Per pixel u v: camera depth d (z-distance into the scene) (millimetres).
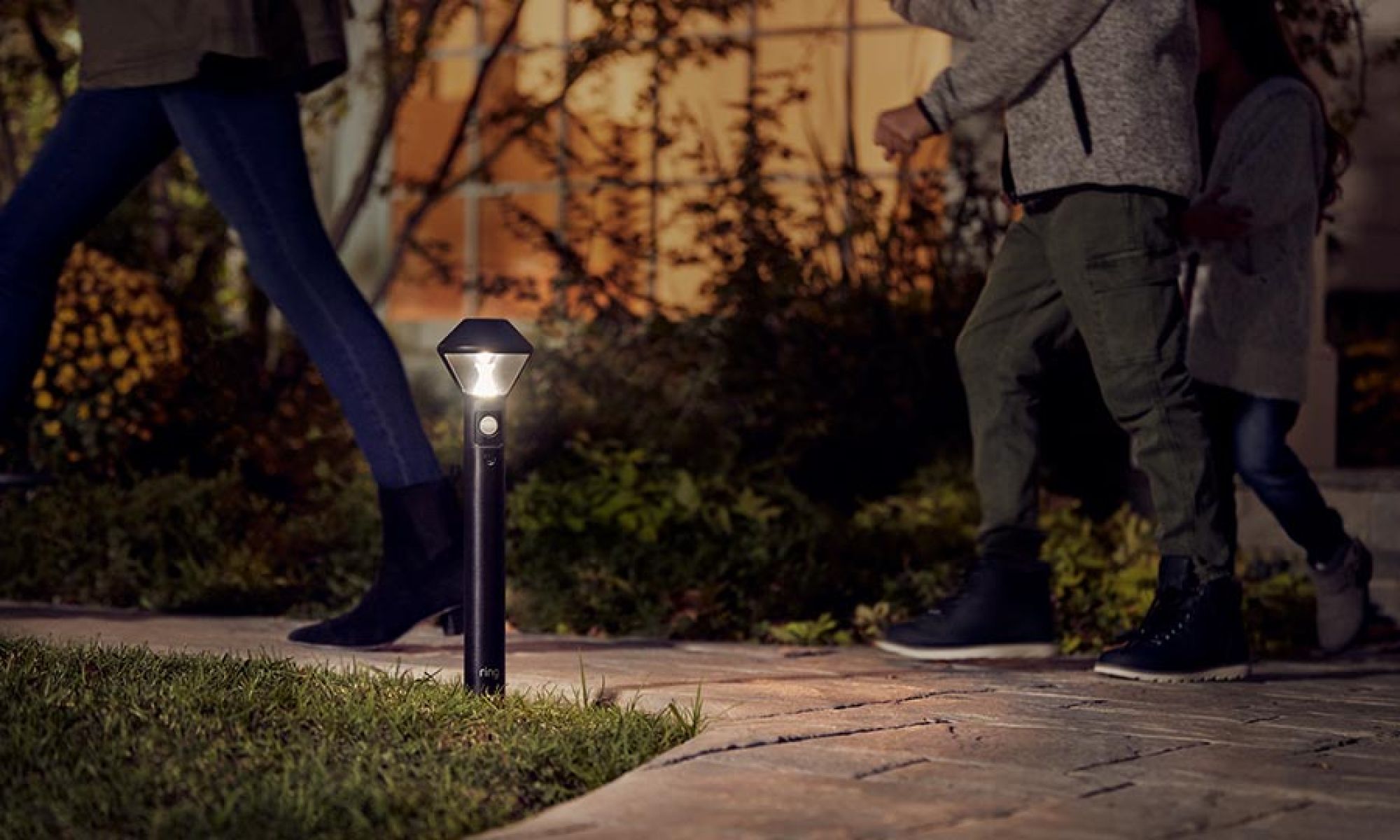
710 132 9039
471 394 3887
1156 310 4559
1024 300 4844
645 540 6188
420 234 10461
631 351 7566
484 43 10398
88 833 2723
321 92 9203
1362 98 6656
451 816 2812
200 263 8250
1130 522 6730
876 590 6148
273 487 7504
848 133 8344
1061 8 4422
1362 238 8016
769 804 2977
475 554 3877
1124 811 2998
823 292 7551
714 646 5395
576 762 3266
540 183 10156
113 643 4809
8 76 8602
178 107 4695
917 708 4031
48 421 6922
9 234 4770
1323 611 5523
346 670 4035
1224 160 5129
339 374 4734
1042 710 4078
